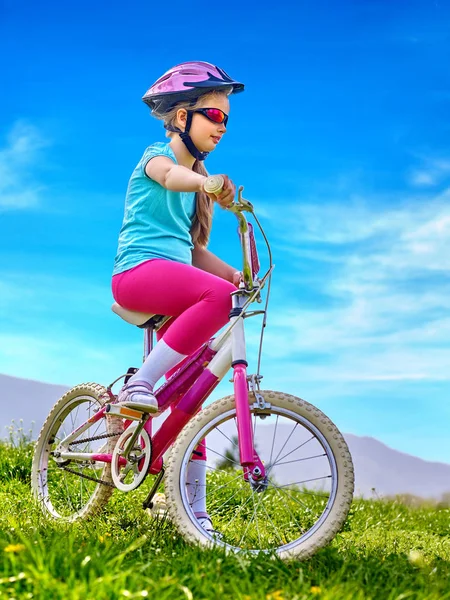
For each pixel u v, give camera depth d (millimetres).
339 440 2938
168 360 3199
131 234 3422
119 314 3471
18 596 2094
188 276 3242
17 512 3807
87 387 3930
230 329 3102
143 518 3705
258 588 2293
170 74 3521
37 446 4156
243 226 3076
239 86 3566
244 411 2934
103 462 3650
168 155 3387
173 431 3168
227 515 4480
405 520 5918
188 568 2477
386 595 2348
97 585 2115
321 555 2795
